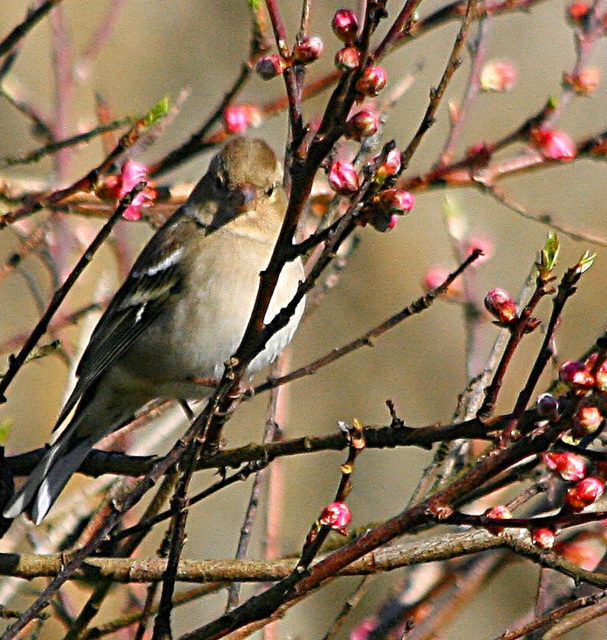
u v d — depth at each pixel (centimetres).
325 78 1112
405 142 1877
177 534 719
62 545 1066
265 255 1120
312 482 1756
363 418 1855
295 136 660
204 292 1108
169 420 1129
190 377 1123
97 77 1914
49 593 704
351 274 1947
